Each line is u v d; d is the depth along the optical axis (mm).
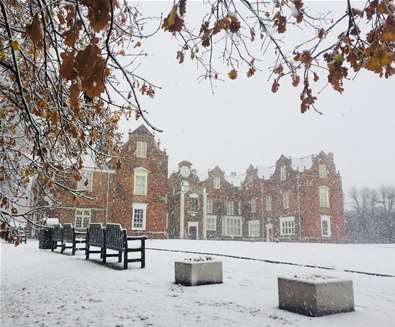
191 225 36969
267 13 2871
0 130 4230
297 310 4750
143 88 3559
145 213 28484
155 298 5586
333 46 2758
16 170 4828
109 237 9758
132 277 7578
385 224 45406
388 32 2221
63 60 1611
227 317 4492
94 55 1571
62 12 3131
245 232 41281
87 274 7980
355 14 2562
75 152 4258
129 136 29266
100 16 1537
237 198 41906
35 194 4828
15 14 3156
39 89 3482
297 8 2773
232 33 3033
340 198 36000
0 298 5641
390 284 7043
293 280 4867
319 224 34094
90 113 4215
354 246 22781
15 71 2592
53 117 3119
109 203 27344
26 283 6918
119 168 4703
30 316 4605
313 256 13164
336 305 4730
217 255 12789
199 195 38156
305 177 34875
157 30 2475
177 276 6973
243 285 6746
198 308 4957
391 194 58000
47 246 14867
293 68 3158
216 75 3469
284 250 16453
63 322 4324
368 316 4551
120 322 4305
